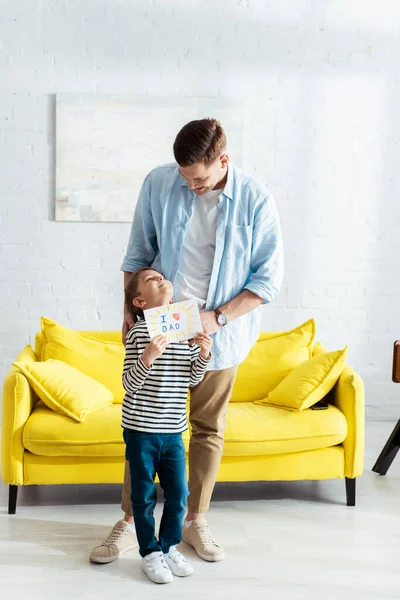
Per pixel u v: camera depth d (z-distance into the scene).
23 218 4.34
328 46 4.37
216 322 2.64
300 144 4.43
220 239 2.62
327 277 4.54
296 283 4.53
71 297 4.42
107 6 4.23
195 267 2.67
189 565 2.67
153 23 4.27
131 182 4.34
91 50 4.25
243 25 4.32
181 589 2.55
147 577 2.64
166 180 2.66
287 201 4.46
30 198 4.33
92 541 2.91
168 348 2.54
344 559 2.79
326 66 4.38
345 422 3.25
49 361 3.39
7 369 4.43
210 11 4.29
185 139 2.40
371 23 4.38
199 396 2.75
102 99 4.26
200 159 2.41
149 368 2.48
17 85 4.24
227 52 4.32
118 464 3.15
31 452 3.14
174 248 2.66
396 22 4.39
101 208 4.34
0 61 4.22
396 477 3.67
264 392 3.59
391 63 4.41
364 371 4.63
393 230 4.54
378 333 4.60
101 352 3.59
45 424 3.10
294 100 4.39
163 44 4.28
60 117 4.25
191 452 2.80
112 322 4.46
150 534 2.63
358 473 3.26
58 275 4.40
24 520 3.09
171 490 2.60
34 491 3.43
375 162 4.48
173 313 2.50
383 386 4.64
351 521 3.13
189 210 2.63
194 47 4.30
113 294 4.44
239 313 2.66
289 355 3.64
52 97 4.26
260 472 3.21
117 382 3.53
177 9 4.27
